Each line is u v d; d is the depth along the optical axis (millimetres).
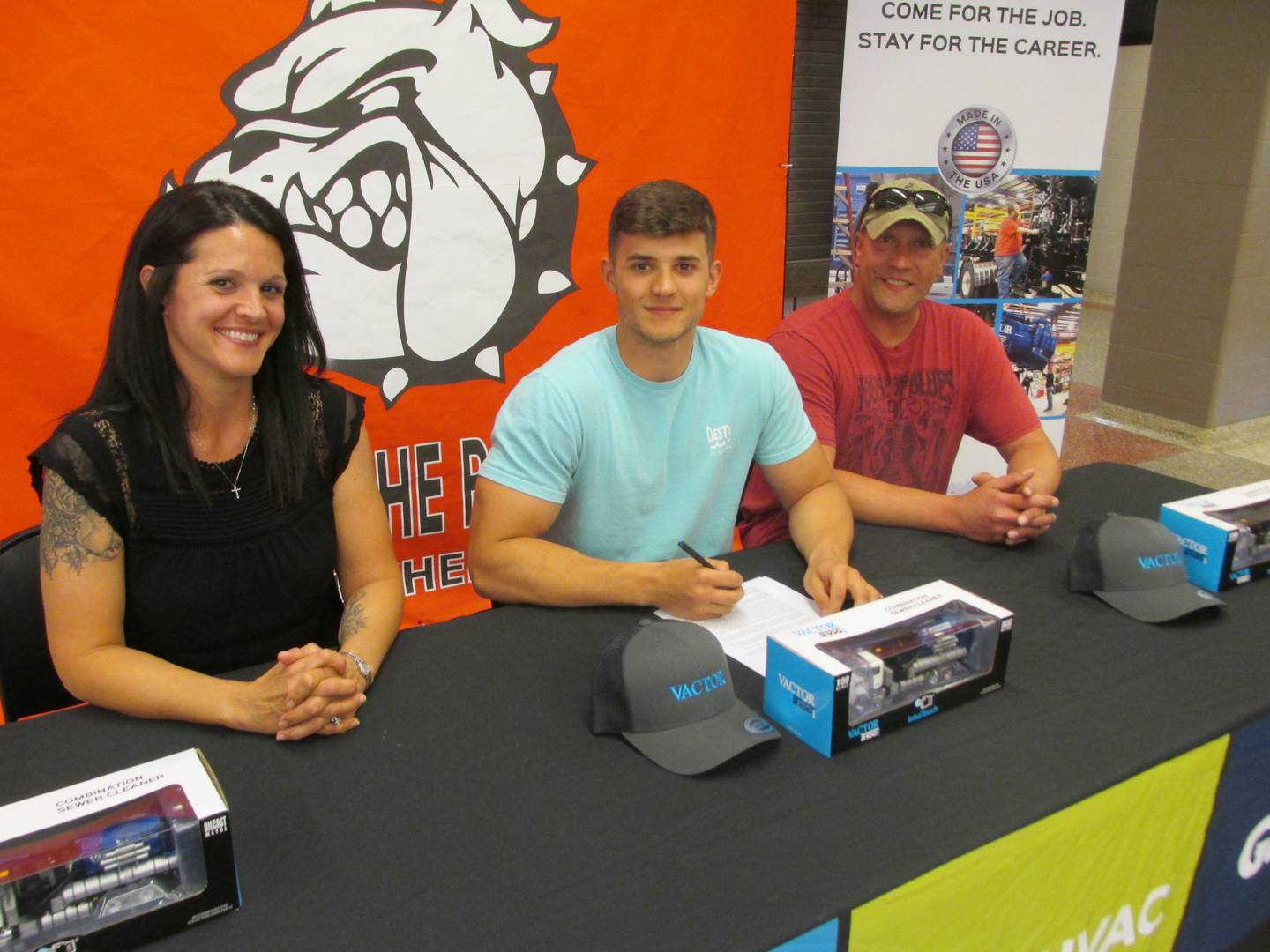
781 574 1481
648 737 1026
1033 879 935
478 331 2430
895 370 1927
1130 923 1067
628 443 1509
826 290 3352
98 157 1944
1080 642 1255
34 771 1008
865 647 1050
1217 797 1099
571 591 1349
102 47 1901
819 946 792
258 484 1316
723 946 758
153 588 1264
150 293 1193
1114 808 980
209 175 2059
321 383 1406
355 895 826
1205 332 4262
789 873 838
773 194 2662
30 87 1860
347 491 1412
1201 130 4098
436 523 2514
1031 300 3016
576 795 954
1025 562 1514
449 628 1311
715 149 2553
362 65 2152
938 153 2791
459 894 823
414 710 1113
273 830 910
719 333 1620
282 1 2043
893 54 2668
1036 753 1013
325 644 1487
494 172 2342
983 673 1116
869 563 1510
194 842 787
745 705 1082
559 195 2422
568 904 809
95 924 766
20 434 1990
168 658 1323
